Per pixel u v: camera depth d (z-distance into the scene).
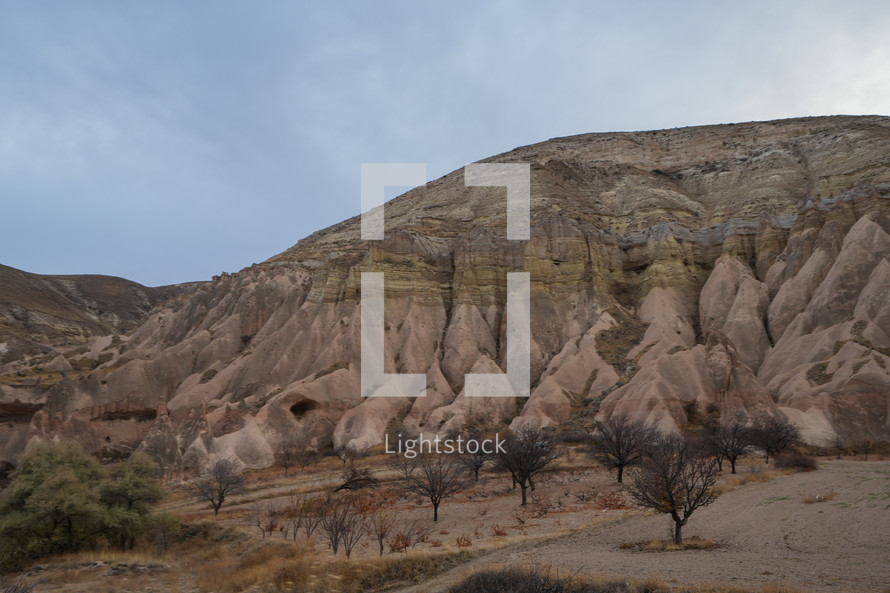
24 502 36.12
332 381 70.94
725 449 42.81
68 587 26.58
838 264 69.00
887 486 31.05
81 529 35.28
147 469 39.50
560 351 75.25
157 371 82.94
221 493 42.56
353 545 28.64
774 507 28.44
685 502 23.58
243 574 24.72
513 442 42.94
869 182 78.75
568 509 34.91
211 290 106.31
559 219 86.38
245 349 87.75
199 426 61.88
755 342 70.44
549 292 81.44
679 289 81.69
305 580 22.41
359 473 47.72
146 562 30.94
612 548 23.41
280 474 56.53
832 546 20.59
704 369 62.19
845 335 62.03
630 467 46.09
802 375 59.09
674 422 54.44
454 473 46.75
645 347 69.88
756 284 76.62
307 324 83.75
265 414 67.06
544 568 19.19
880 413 52.59
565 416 62.75
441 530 32.28
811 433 51.41
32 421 70.62
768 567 18.17
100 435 73.69
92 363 98.12
